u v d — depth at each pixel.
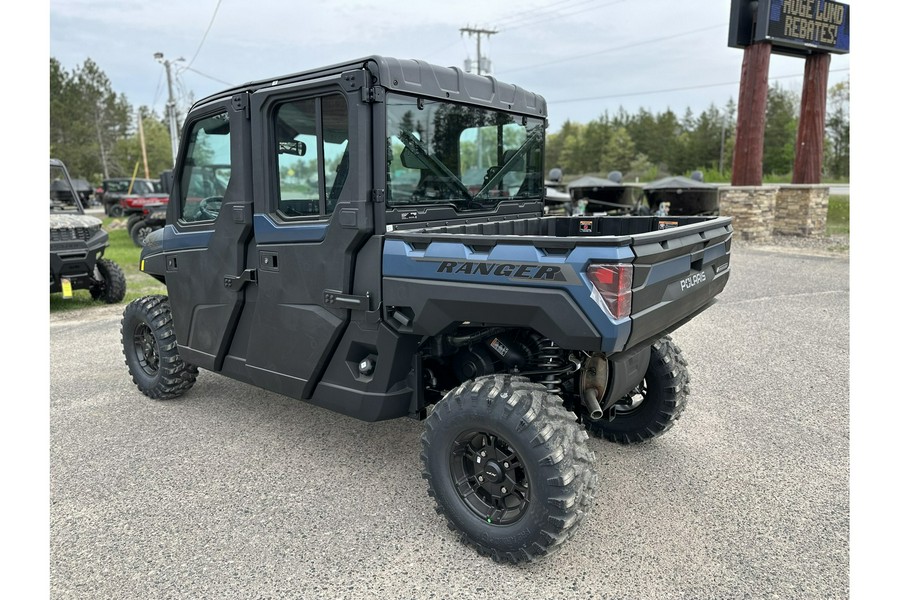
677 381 3.59
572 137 94.81
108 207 24.62
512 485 2.64
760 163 14.32
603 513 3.08
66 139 62.09
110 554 2.79
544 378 3.04
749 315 7.33
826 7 14.14
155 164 82.75
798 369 5.32
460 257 2.66
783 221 15.76
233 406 4.66
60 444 3.98
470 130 3.46
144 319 4.63
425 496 3.28
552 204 14.97
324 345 3.23
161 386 4.63
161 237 4.29
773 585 2.52
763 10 13.48
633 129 87.56
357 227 2.92
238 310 3.75
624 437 3.85
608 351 2.37
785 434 3.99
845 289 8.71
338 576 2.62
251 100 3.36
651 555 2.73
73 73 68.94
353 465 3.65
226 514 3.12
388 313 2.99
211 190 3.83
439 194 3.31
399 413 3.19
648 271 2.49
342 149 3.02
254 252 3.59
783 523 2.97
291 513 3.12
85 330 7.28
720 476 3.45
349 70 2.92
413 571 2.64
